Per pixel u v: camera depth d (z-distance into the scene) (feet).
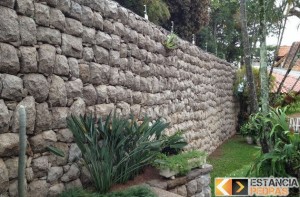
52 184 10.85
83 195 10.69
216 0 54.49
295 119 21.25
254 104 16.97
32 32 9.93
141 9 26.91
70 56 11.70
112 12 14.47
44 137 10.50
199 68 27.76
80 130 11.21
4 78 8.99
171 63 21.36
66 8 11.52
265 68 15.88
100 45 13.48
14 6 9.35
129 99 15.75
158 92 19.26
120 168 12.56
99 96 13.29
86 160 11.48
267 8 18.25
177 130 21.58
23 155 8.42
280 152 12.71
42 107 10.39
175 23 36.14
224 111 36.99
